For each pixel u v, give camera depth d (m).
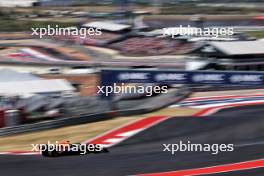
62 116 50.38
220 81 58.25
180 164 35.44
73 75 84.31
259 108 55.78
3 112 45.91
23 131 44.59
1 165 35.16
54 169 34.22
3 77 68.69
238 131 44.81
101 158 37.03
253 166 35.03
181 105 58.00
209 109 55.31
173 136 43.31
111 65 96.38
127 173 33.47
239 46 85.25
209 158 37.16
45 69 95.19
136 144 40.97
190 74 58.41
